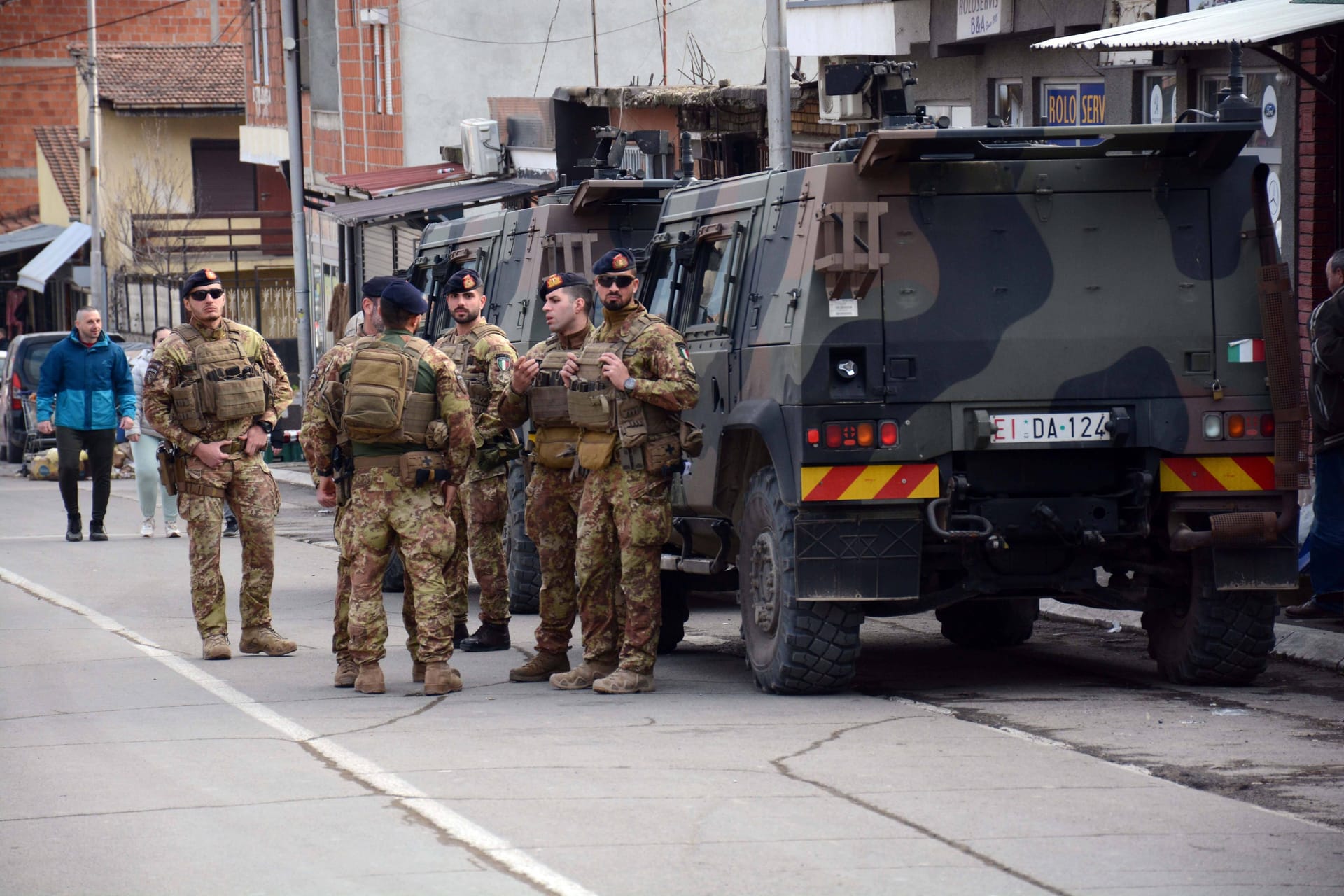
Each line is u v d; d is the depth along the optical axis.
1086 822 15.16
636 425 21.78
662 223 26.17
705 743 18.72
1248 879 13.48
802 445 20.66
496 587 26.52
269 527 26.39
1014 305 21.02
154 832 15.25
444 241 36.41
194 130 125.69
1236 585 21.17
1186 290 21.34
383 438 22.33
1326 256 32.12
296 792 16.62
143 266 113.50
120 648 27.11
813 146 52.94
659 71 72.25
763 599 22.03
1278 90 32.84
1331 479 22.47
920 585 22.02
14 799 16.59
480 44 74.25
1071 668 24.12
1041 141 23.11
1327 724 19.48
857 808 15.75
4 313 144.88
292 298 101.31
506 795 16.36
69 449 43.94
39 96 151.75
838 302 20.69
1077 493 21.53
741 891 13.30
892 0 45.59
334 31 88.62
